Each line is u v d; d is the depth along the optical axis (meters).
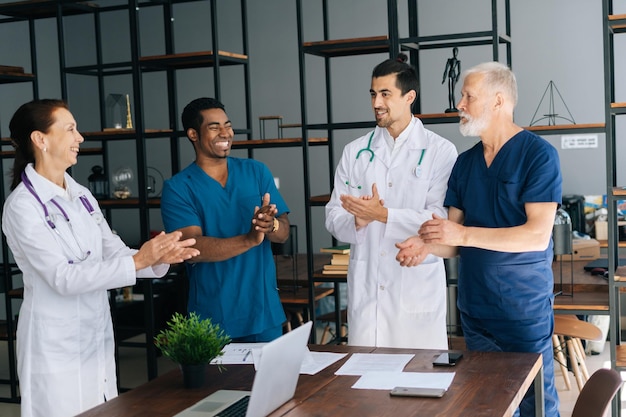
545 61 7.12
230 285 3.39
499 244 2.86
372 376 2.43
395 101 3.28
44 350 2.76
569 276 4.67
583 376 5.05
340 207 3.48
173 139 5.21
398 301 3.37
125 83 8.74
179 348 2.35
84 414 2.17
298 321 5.33
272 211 3.14
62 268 2.69
